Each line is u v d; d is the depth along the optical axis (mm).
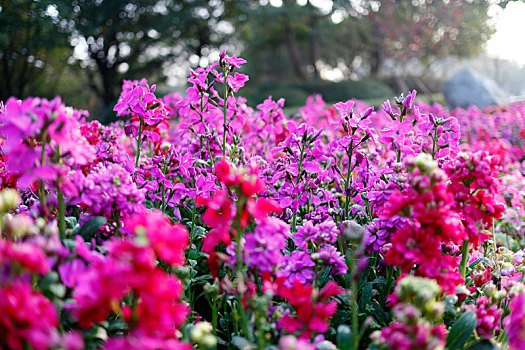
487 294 1866
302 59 38250
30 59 8008
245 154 3373
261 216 1636
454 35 23547
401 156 2615
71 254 1408
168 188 2621
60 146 1578
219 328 2320
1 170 2225
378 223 2084
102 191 1735
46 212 1683
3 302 1119
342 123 2502
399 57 26000
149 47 20922
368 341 1953
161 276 1218
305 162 2416
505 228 3629
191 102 2822
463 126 7137
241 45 32594
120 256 1206
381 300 2182
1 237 1534
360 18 25938
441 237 1649
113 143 3379
